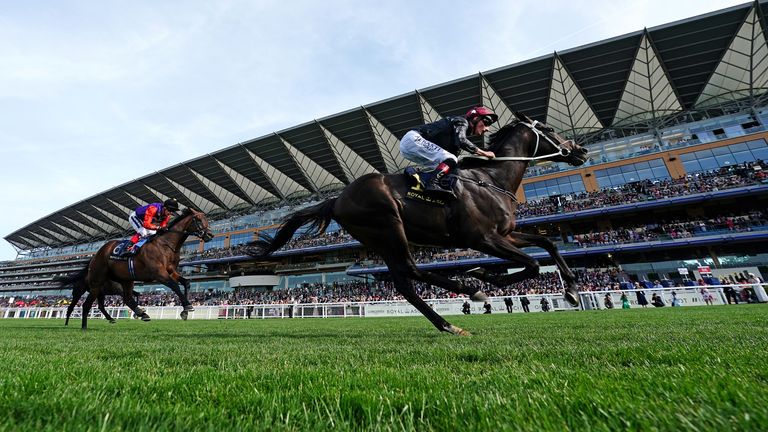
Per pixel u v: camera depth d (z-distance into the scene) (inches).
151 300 1779.0
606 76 1326.3
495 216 173.5
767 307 431.8
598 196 1364.4
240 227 2103.8
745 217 1127.0
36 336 234.5
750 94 1336.1
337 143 1715.1
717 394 47.8
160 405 52.0
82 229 2834.6
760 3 1088.8
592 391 52.9
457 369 83.3
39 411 48.0
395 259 180.4
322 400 53.2
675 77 1317.7
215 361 105.4
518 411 45.6
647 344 110.3
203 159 1859.0
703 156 1307.8
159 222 338.0
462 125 179.0
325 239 1758.1
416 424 45.6
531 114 1521.9
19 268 2829.7
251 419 45.3
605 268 1224.8
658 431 37.0
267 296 1616.6
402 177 179.2
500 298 826.2
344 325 398.3
